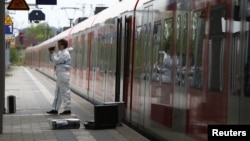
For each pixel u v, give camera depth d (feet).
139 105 38.22
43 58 179.73
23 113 50.11
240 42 20.53
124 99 43.57
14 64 332.19
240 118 20.27
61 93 48.83
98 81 59.31
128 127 40.29
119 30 46.85
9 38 104.83
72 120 39.70
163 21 32.32
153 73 34.35
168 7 31.27
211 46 23.63
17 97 72.43
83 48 75.72
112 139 34.45
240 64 20.45
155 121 33.50
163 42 32.09
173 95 29.53
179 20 28.89
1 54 35.96
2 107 36.91
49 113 49.19
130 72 41.65
